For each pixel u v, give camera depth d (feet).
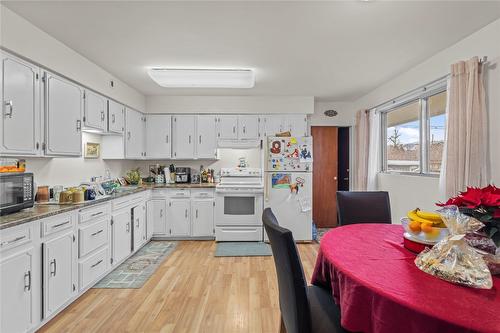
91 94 9.67
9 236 5.40
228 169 14.21
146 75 11.08
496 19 6.84
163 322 6.63
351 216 7.44
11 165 6.95
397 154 12.35
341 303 3.86
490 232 3.76
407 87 10.56
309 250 12.07
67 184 9.80
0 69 6.09
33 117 7.04
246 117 14.53
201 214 13.52
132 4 6.21
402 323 3.08
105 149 12.13
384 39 7.93
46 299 6.35
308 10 6.44
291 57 9.27
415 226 4.49
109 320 6.70
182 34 7.65
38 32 7.16
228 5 6.25
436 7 6.31
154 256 11.25
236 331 6.31
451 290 3.22
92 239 8.18
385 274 3.65
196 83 11.46
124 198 10.36
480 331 2.53
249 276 9.28
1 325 5.24
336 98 15.17
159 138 14.39
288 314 4.01
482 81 7.13
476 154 7.10
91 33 7.55
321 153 16.30
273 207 13.01
